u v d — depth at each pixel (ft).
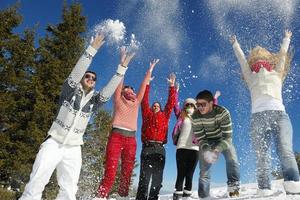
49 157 13.48
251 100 17.16
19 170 58.39
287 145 15.40
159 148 19.99
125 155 19.75
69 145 14.19
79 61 14.07
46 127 61.93
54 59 68.33
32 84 64.54
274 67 17.42
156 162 19.83
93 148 64.18
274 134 16.01
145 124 20.49
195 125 17.89
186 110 20.70
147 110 20.63
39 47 69.87
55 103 66.13
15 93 65.51
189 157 19.92
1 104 60.75
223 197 17.21
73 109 14.16
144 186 19.61
